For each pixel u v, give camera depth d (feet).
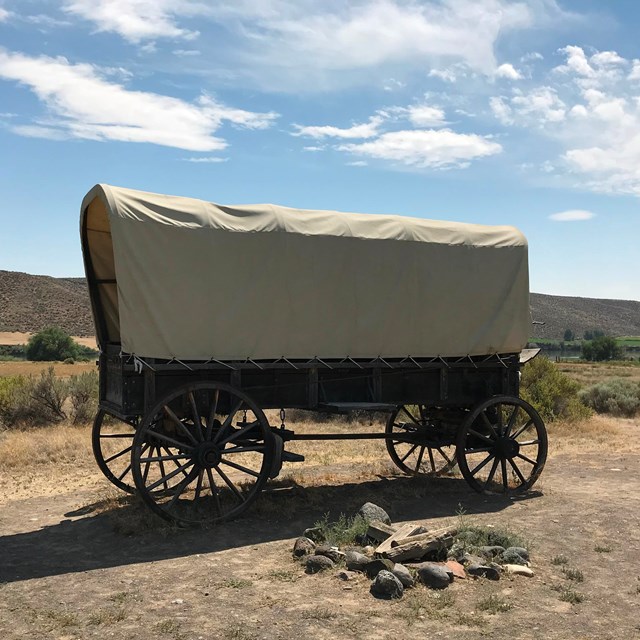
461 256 30.37
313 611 16.39
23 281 428.15
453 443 31.86
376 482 33.37
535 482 34.12
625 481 35.22
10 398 53.21
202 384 24.99
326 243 27.45
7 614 16.58
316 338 27.30
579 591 18.17
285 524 25.22
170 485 32.45
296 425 54.95
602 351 337.52
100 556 21.72
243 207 26.66
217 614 16.35
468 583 18.53
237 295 25.79
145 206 24.49
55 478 34.81
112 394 27.32
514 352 31.89
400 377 29.76
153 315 24.23
